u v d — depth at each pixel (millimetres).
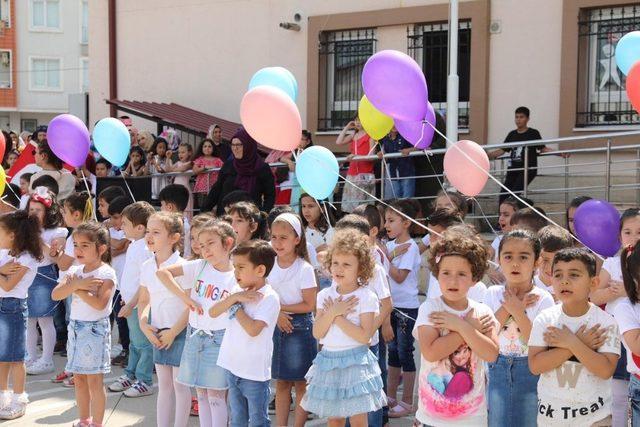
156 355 5070
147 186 10375
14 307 5586
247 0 12781
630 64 5562
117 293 7086
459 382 3758
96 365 5199
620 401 4684
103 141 6984
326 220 6441
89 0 14445
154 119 12484
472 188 5496
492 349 3705
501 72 10680
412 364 5703
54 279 6875
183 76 13492
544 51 10383
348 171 9133
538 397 3912
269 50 12594
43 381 6684
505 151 9531
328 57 12156
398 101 5070
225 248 4820
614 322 3764
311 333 5074
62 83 32875
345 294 4355
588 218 5055
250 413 4535
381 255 5426
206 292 4777
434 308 3844
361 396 4211
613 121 10141
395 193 9016
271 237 5109
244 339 4527
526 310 4160
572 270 3732
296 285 5047
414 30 11406
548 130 10406
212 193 8430
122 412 5828
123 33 14086
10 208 8133
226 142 11078
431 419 3807
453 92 8727
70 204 6895
